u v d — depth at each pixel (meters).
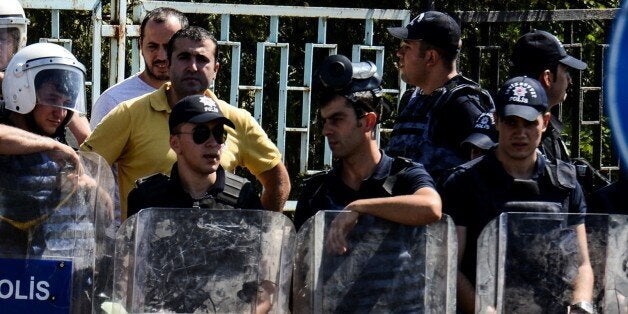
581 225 13.12
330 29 29.31
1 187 12.87
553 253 13.07
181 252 12.80
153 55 18.50
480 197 14.12
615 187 15.70
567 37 26.17
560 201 14.30
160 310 12.79
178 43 16.27
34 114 13.91
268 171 16.78
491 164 14.26
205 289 12.84
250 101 28.56
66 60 14.02
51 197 12.97
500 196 14.13
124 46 22.83
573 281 13.09
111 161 15.91
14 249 12.90
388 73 29.03
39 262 12.92
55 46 14.22
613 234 13.12
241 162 16.69
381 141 26.66
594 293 13.15
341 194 14.12
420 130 16.66
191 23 28.48
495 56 25.11
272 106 28.61
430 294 13.13
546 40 17.88
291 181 27.86
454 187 14.24
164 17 18.47
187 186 14.14
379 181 13.87
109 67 22.98
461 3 30.66
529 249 13.07
